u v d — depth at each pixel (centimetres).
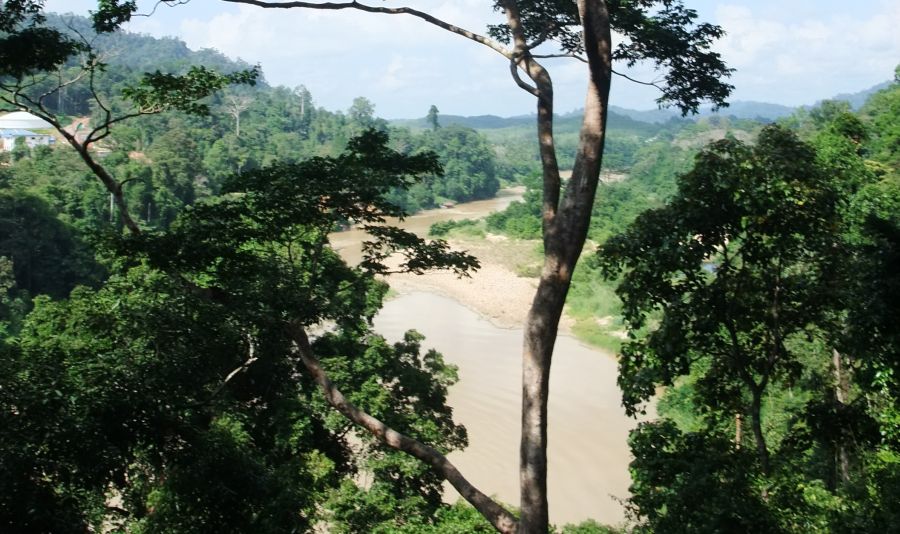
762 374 1449
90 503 1357
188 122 12031
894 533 1109
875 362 1170
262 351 1828
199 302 1341
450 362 5053
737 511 1145
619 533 2272
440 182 13800
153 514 1423
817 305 1373
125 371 1218
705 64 1234
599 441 3819
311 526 1989
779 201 1263
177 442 1359
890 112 4734
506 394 4444
